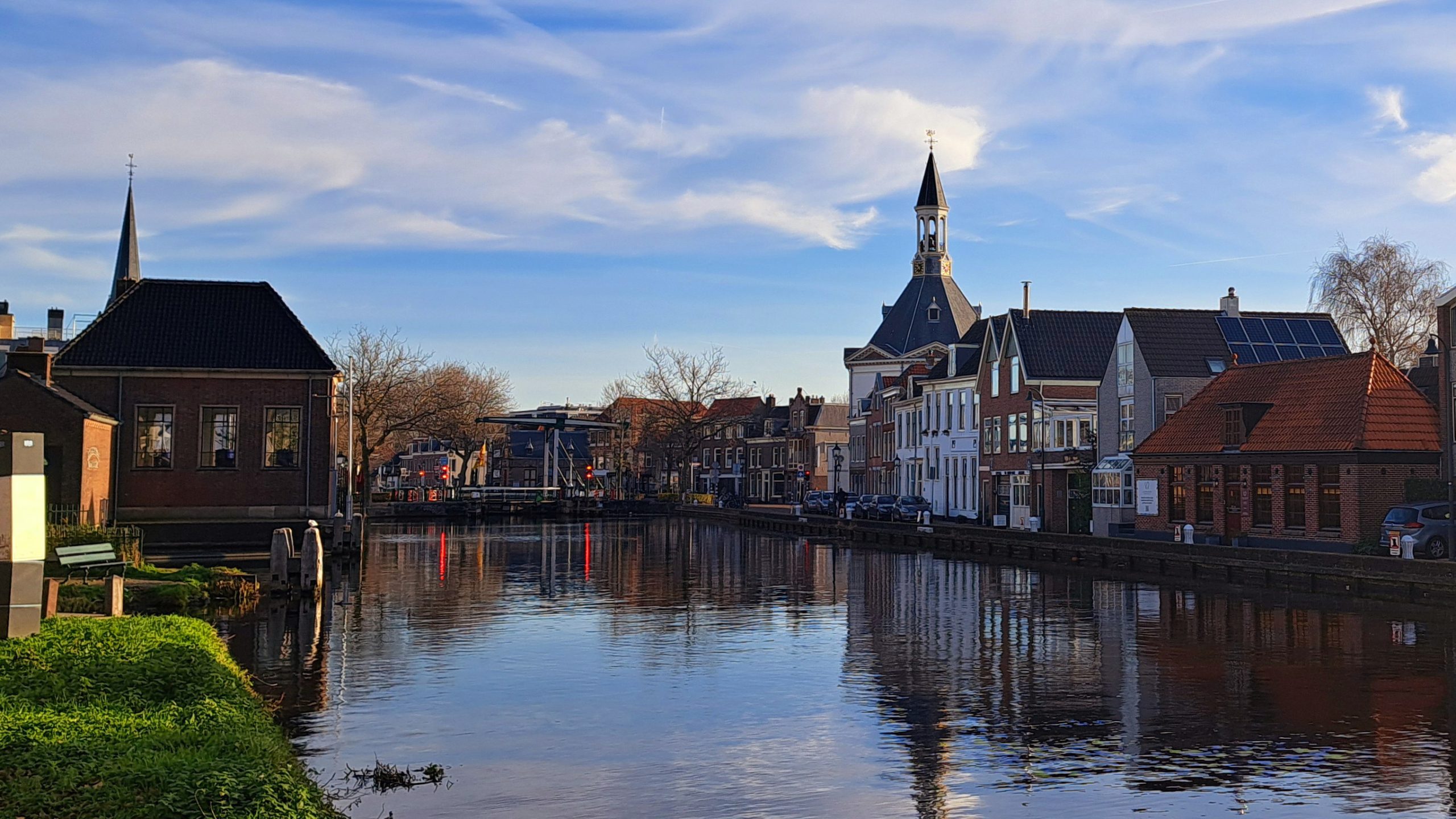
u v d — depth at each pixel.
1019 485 67.88
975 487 75.31
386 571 41.03
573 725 16.12
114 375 44.59
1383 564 33.28
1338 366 44.59
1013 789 13.15
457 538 65.19
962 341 84.31
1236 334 58.44
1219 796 12.85
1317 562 35.53
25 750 9.98
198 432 45.22
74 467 39.19
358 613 28.09
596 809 12.43
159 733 10.81
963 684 19.11
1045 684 19.12
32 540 16.06
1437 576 31.69
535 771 13.84
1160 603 31.31
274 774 9.74
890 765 14.12
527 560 47.00
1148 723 16.30
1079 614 28.64
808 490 123.19
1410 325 63.38
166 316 46.25
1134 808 12.45
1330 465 41.66
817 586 36.00
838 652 22.31
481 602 30.78
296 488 45.84
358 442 92.94
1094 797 12.84
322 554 32.06
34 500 16.14
